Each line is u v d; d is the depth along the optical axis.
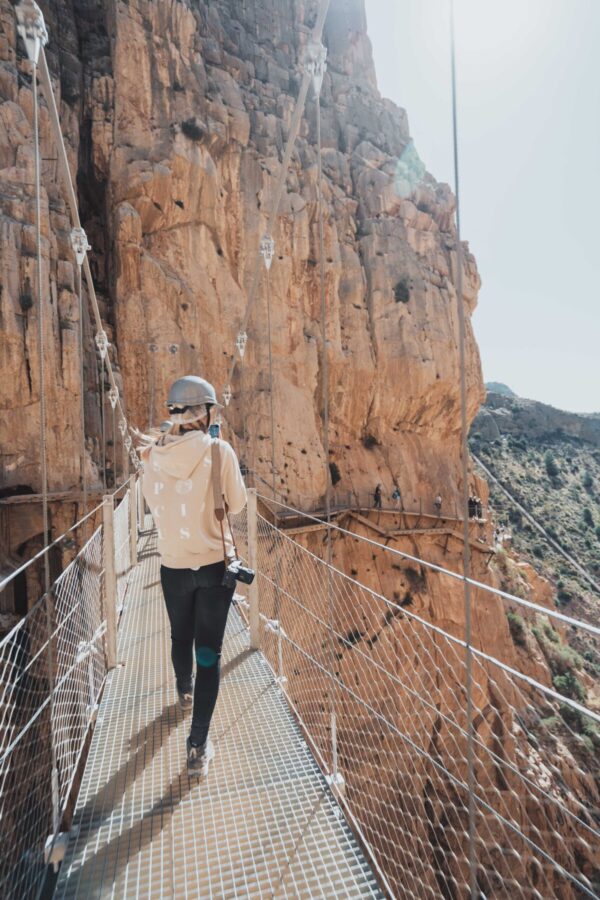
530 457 73.31
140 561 6.89
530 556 50.69
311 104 23.95
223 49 21.67
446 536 22.16
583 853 8.73
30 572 11.71
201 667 2.34
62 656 2.34
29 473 12.20
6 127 13.44
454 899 8.65
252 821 2.10
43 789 2.03
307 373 19.38
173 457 2.29
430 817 8.70
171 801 2.21
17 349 12.19
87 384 14.16
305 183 21.61
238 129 19.42
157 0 18.11
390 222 23.89
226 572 2.25
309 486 18.02
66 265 13.98
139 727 2.74
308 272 20.56
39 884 1.79
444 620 19.70
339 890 1.82
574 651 26.09
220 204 18.52
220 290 18.08
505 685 15.48
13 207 12.93
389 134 27.09
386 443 22.53
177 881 1.84
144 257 16.23
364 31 29.00
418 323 22.88
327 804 2.20
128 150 16.72
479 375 26.56
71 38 17.16
